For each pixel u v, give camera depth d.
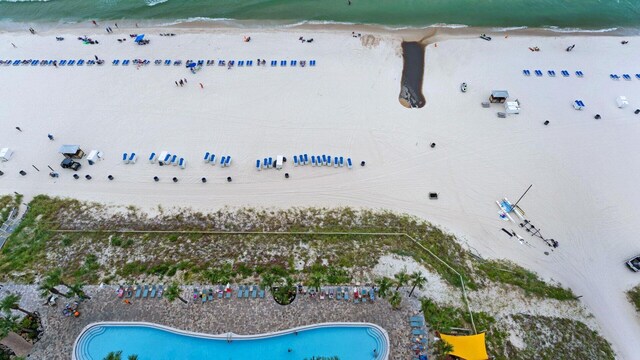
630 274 52.31
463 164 62.75
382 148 64.50
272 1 94.12
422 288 45.47
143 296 43.75
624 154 64.38
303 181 60.25
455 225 55.94
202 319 42.28
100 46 82.44
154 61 78.62
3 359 39.41
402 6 92.44
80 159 62.88
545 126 67.94
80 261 48.28
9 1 94.06
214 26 87.88
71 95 72.31
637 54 80.62
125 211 55.97
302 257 48.84
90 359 39.72
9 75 75.94
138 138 65.69
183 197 58.06
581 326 46.75
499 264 52.16
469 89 73.69
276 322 42.09
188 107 70.44
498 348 41.72
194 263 47.47
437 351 40.44
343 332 41.66
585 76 76.19
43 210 55.84
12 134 66.12
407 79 75.62
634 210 58.16
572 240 55.09
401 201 58.19
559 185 60.59
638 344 46.50
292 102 71.25
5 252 50.22
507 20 89.19
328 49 81.56
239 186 59.50
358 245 50.91
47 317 42.34
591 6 92.69
